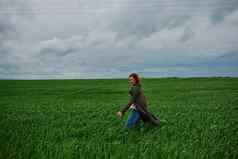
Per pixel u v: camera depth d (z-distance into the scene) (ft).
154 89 130.41
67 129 36.50
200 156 23.52
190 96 94.07
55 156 23.68
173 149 25.23
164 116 46.83
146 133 33.42
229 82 171.32
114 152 24.91
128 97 99.09
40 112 55.21
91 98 96.53
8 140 28.94
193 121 41.16
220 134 31.71
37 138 30.40
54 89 140.67
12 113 53.78
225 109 56.65
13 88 147.74
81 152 24.48
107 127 37.81
